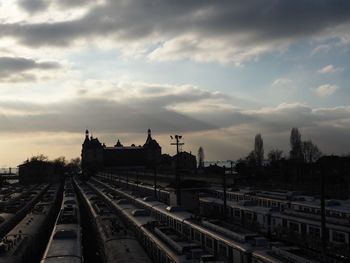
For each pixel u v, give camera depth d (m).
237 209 65.06
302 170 121.06
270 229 56.88
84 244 59.19
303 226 50.75
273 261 29.47
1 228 52.91
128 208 68.50
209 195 86.62
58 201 106.81
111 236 42.88
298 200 66.31
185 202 83.00
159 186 110.81
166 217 57.22
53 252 34.22
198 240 43.88
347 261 43.47
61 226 46.22
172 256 32.69
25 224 51.84
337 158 121.44
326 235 47.16
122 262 32.44
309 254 30.64
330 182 105.00
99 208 69.00
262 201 71.94
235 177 122.06
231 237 37.16
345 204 59.81
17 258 34.62
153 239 40.06
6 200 90.94
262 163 164.00
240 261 33.88
